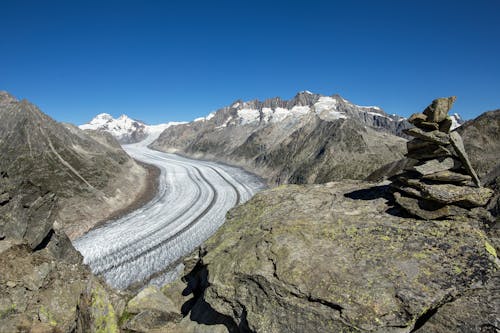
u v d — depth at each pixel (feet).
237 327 27.48
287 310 23.70
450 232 26.55
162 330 32.42
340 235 28.94
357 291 22.43
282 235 30.09
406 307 21.03
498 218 26.91
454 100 28.94
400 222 29.45
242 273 26.99
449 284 22.00
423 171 30.01
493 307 20.22
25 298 30.17
